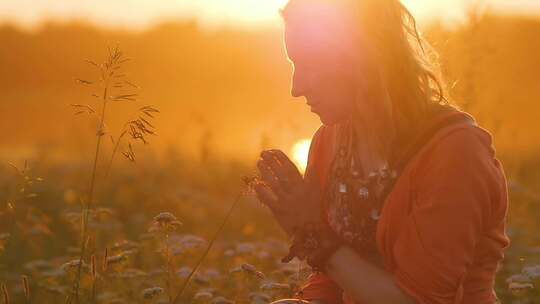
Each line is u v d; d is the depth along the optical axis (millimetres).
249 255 6387
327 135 3664
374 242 3400
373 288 3223
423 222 3174
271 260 6512
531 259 6449
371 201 3371
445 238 3143
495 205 3252
